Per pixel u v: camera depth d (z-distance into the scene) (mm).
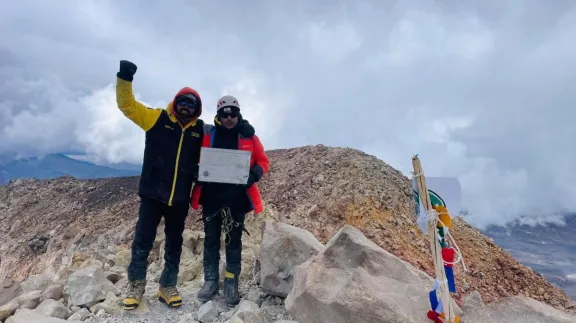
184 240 7945
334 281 3988
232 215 4805
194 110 4523
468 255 7656
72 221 18250
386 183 9500
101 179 23328
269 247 5141
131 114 4262
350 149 12445
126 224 14930
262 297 5070
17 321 4238
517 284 7094
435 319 3359
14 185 25172
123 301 4594
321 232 8461
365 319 3529
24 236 19359
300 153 13586
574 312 6488
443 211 3375
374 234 7539
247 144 4691
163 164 4453
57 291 5543
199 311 4461
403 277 4039
